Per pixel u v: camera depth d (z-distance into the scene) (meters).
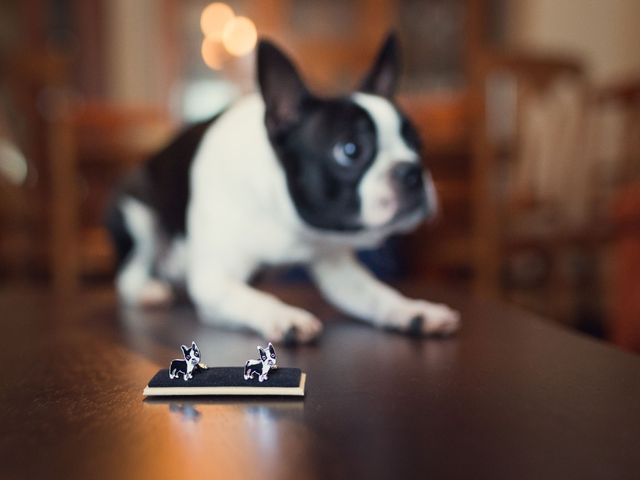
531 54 1.14
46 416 0.34
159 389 0.37
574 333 0.50
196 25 1.93
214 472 0.29
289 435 0.32
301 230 0.52
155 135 1.08
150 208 0.63
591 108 1.34
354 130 0.49
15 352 0.47
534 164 1.19
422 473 0.29
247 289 0.53
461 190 1.12
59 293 0.72
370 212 0.49
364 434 0.32
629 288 0.74
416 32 1.99
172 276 0.65
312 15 1.96
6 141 1.18
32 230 1.16
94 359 0.45
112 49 1.95
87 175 1.13
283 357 0.44
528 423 0.33
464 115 1.06
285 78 0.50
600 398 0.36
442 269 1.14
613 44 1.84
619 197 0.75
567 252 1.29
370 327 0.53
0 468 0.29
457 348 0.46
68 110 1.08
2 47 1.91
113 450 0.31
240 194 0.53
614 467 0.29
